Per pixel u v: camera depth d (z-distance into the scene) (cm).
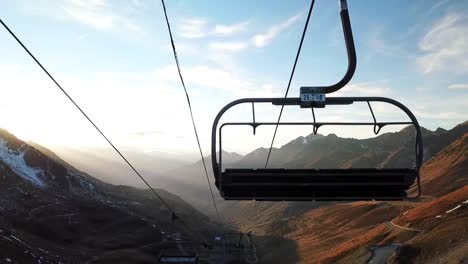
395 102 845
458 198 9106
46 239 12900
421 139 874
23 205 15912
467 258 5503
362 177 926
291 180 929
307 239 15200
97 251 12706
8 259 9181
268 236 16988
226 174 907
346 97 847
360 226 14625
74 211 16475
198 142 2309
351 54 778
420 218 9050
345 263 8531
